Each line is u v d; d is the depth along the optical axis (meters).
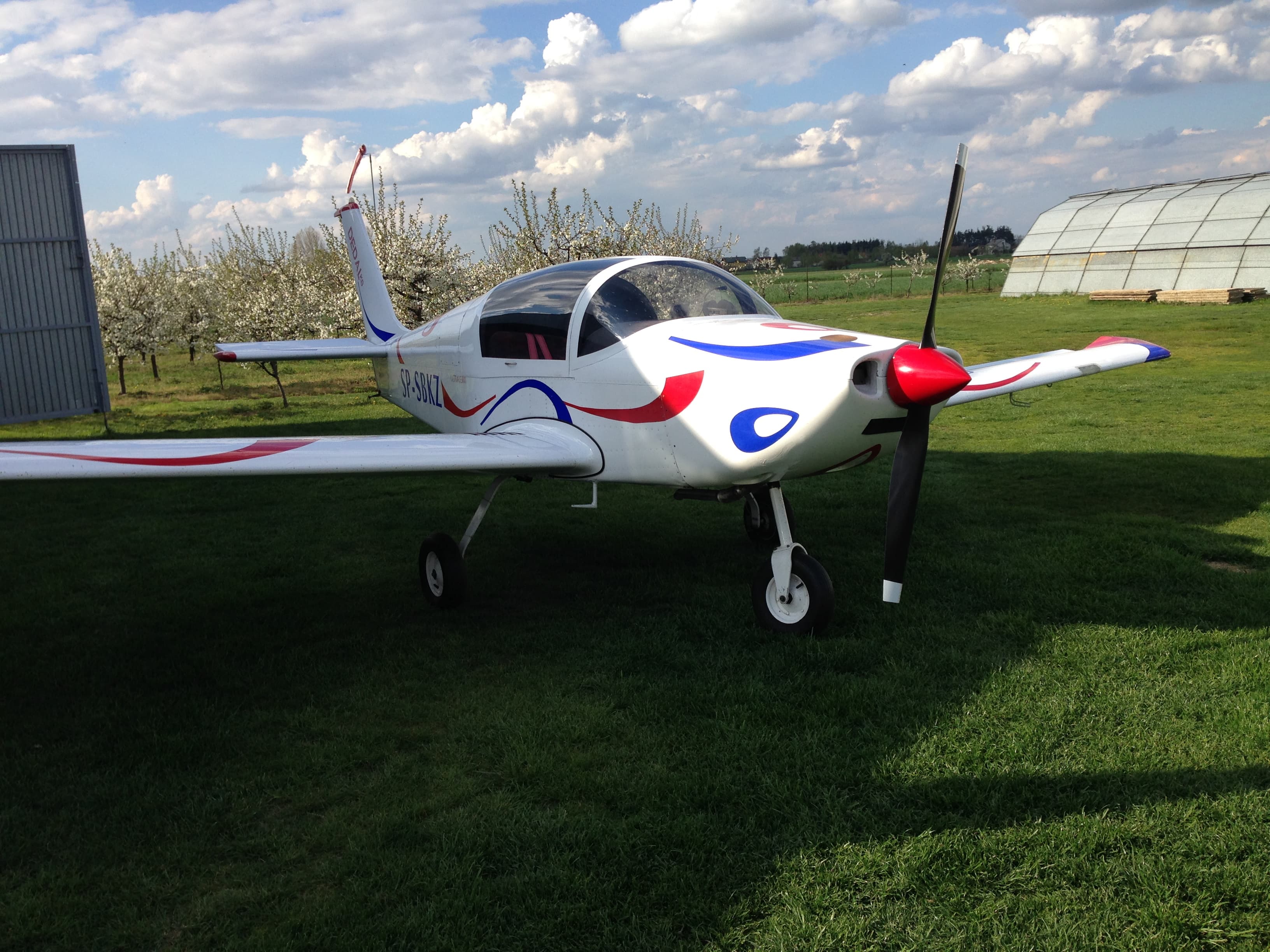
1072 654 3.49
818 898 2.11
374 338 7.48
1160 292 23.72
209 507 6.67
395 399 6.56
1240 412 9.14
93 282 12.61
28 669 3.69
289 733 3.07
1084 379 11.76
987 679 3.28
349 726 3.11
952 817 2.41
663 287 4.23
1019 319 20.77
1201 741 2.79
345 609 4.41
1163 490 6.21
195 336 19.16
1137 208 28.28
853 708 3.06
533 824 2.45
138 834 2.46
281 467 3.47
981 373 5.55
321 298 14.62
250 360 6.30
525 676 3.49
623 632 3.94
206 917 2.11
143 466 3.26
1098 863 2.21
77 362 11.38
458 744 2.96
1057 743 2.81
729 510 6.21
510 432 4.55
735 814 2.47
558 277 4.52
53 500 6.95
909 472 3.44
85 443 3.58
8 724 3.19
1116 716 2.98
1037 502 6.05
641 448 3.95
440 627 4.11
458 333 5.12
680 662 3.53
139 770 2.81
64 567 5.19
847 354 3.30
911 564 4.71
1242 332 16.06
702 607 4.22
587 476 4.28
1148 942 1.95
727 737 2.91
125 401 13.54
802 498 6.37
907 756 2.75
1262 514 5.53
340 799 2.64
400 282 13.76
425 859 2.29
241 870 2.30
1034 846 2.29
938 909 2.08
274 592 4.67
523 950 1.98
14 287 10.87
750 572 4.76
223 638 4.02
